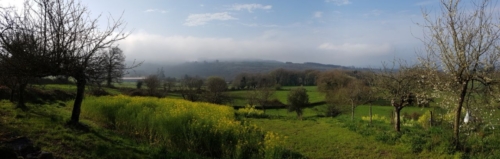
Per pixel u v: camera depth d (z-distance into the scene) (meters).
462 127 14.63
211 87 51.94
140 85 52.66
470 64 11.86
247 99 50.00
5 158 6.15
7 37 9.29
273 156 10.88
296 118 27.20
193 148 11.34
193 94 48.44
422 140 14.70
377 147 15.04
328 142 16.20
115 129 14.06
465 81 12.18
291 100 43.19
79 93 11.71
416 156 13.42
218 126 11.98
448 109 15.20
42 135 9.27
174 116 12.20
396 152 14.18
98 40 10.78
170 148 11.11
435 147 13.70
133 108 15.00
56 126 10.65
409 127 19.48
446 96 14.30
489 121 14.23
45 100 22.36
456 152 12.85
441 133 15.55
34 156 7.10
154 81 52.19
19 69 9.72
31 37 9.48
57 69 9.91
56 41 9.77
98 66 10.82
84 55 10.37
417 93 15.91
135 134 13.12
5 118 10.82
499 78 11.84
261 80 69.38
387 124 21.44
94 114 15.78
